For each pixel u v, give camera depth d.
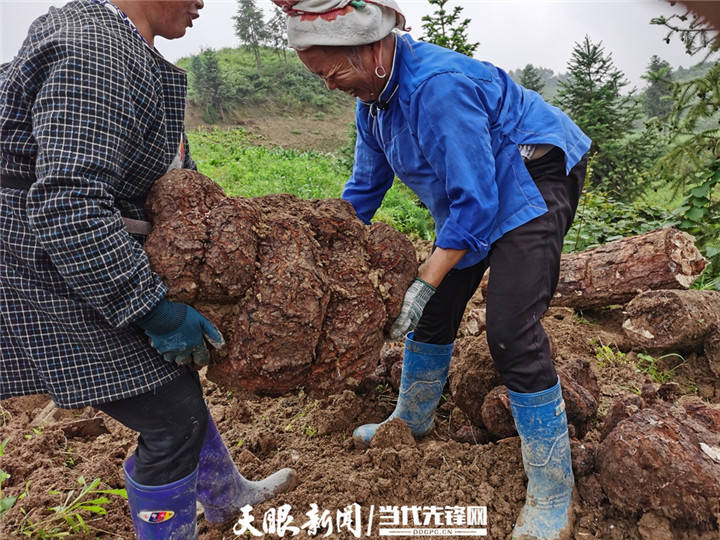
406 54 2.09
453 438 2.87
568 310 4.36
